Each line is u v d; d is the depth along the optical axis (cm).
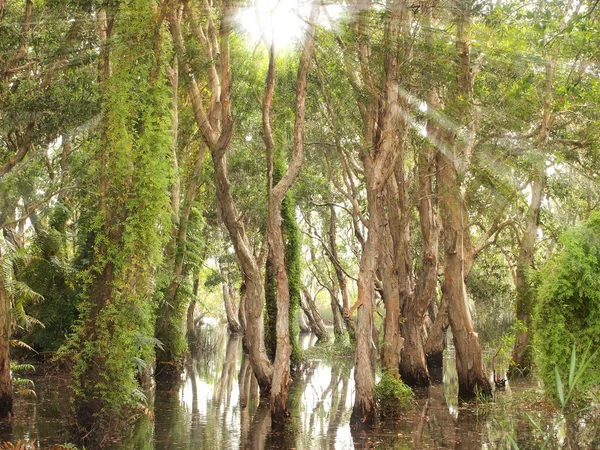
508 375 2069
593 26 1377
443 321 2534
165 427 1377
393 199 1905
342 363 2906
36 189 1769
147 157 1229
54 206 2169
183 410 1609
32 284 2172
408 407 1596
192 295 2384
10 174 1557
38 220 2206
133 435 1281
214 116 1652
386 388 1547
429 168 1967
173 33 1530
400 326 2148
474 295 3084
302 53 1463
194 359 2992
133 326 1234
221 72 1558
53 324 2166
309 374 2459
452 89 1605
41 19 1543
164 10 1291
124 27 1256
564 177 2280
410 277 2397
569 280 1162
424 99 1667
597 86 1562
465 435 1270
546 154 1769
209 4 1733
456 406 1642
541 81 1695
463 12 1519
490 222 2489
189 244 2344
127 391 1241
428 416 1505
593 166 1992
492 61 1667
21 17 1598
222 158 1612
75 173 1597
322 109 1931
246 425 1412
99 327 1220
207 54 1589
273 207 1431
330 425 1419
